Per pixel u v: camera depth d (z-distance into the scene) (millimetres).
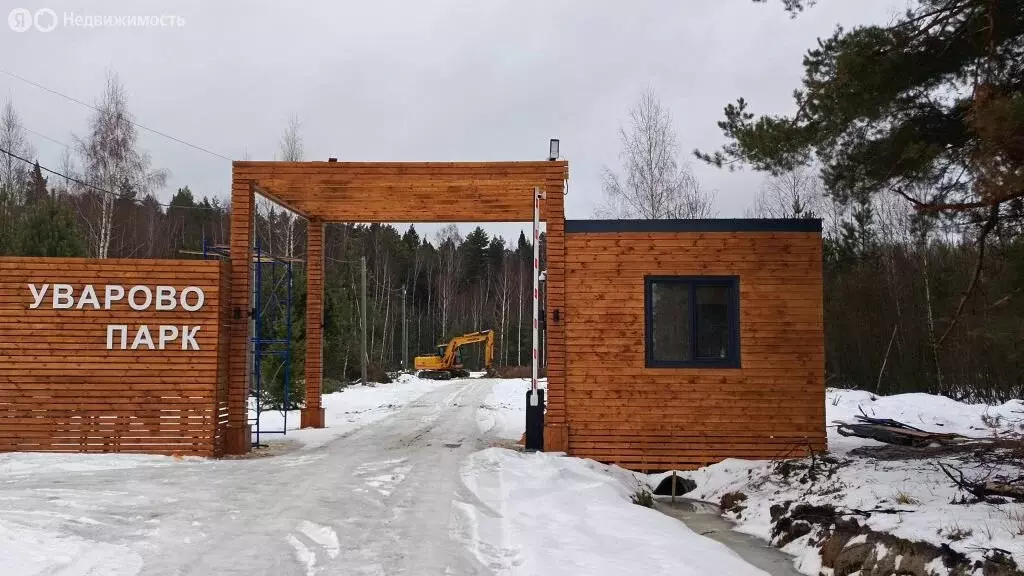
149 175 30219
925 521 6203
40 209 20047
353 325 39969
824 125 8672
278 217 34000
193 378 11633
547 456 10664
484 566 5688
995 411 16484
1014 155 6781
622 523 7137
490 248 85125
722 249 11508
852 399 19750
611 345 11570
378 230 65500
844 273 31344
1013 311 9961
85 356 11555
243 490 8633
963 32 8273
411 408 21766
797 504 7906
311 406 16344
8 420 11430
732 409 11344
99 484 8883
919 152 8172
